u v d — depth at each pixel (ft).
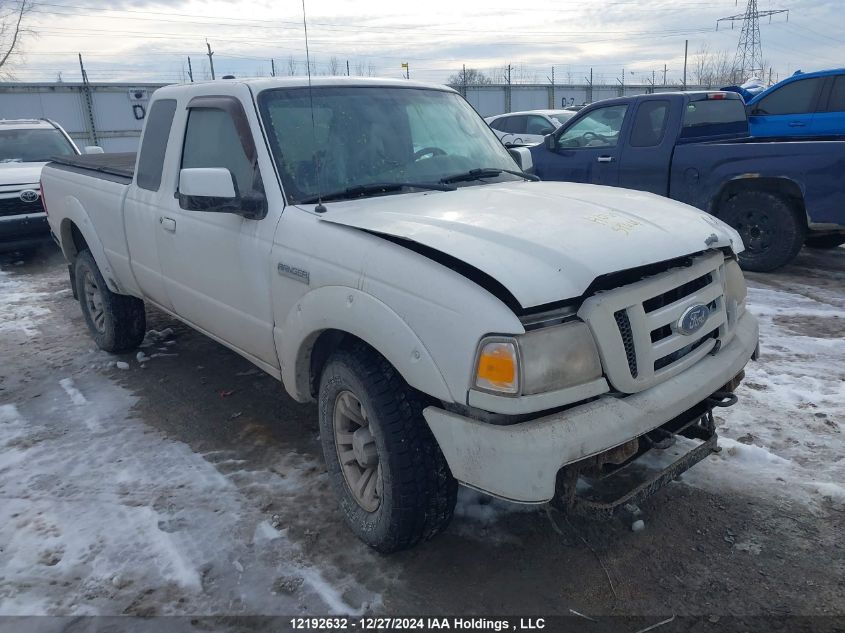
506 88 113.60
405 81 13.60
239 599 9.07
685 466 9.27
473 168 12.69
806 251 28.07
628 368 8.18
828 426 12.87
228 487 11.71
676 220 9.75
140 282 15.39
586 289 7.89
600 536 10.09
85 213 17.10
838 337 17.74
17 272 29.22
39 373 17.33
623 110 27.40
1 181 29.19
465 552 9.85
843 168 21.76
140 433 13.87
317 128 11.58
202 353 18.37
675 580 9.17
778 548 9.68
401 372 8.34
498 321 7.52
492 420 7.78
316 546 10.08
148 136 14.57
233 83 12.01
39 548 10.19
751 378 15.15
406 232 8.79
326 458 10.39
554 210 9.63
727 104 28.07
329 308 9.29
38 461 12.81
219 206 10.91
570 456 7.55
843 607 8.59
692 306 9.02
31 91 84.74
